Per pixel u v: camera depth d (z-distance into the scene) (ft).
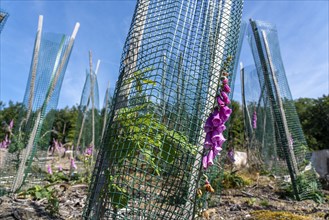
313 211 14.16
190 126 7.51
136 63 7.75
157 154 7.23
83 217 7.76
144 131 7.07
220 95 6.67
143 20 7.86
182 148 7.45
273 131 26.17
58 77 16.37
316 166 29.40
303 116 126.11
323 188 23.88
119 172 7.11
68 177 21.40
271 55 20.83
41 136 16.44
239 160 31.32
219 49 8.09
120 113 7.52
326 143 111.45
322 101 116.98
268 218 11.25
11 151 15.10
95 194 7.43
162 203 7.26
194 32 7.81
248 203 15.43
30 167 15.21
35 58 16.16
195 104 7.61
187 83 7.55
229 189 20.22
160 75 7.26
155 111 7.16
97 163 7.94
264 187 21.45
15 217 10.25
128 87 7.68
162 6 7.73
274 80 20.21
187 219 7.36
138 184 7.13
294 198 18.70
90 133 31.22
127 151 6.98
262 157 29.19
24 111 15.88
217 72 7.88
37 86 15.99
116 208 7.22
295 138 20.48
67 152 33.73
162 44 7.41
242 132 33.24
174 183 7.34
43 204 12.33
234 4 8.93
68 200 13.32
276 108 20.11
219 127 6.41
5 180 14.60
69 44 16.90
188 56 7.64
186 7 7.77
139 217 7.16
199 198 7.25
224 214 12.51
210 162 6.53
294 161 19.15
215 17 8.25
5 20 15.93
